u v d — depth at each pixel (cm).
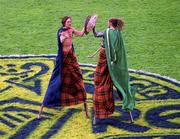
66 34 2133
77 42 3219
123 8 3894
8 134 2103
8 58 2950
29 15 3772
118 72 2117
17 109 2320
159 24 3541
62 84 2183
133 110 2297
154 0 4081
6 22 3634
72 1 4088
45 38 3312
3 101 2397
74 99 2205
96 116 2158
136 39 3262
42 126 2166
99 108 2142
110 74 2100
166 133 2102
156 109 2306
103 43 2109
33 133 2109
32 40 3281
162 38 3278
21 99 2419
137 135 2088
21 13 3822
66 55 2147
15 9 3916
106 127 2153
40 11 3856
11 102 2391
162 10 3834
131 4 3991
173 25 3519
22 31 3450
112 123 2186
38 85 2570
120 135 2088
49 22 3612
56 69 2173
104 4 3997
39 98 2428
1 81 2614
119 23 2106
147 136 2078
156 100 2397
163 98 2416
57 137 2073
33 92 2492
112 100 2153
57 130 2131
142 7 3912
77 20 3619
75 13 3781
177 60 2920
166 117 2236
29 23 3603
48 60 2917
